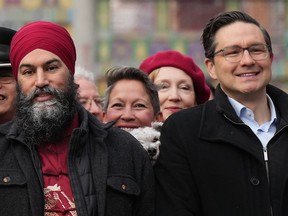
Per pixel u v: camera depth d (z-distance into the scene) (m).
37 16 21.08
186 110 5.93
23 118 5.58
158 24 21.42
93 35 21.38
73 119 5.77
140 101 6.79
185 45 21.27
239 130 5.67
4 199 5.36
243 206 5.51
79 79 8.07
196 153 5.68
